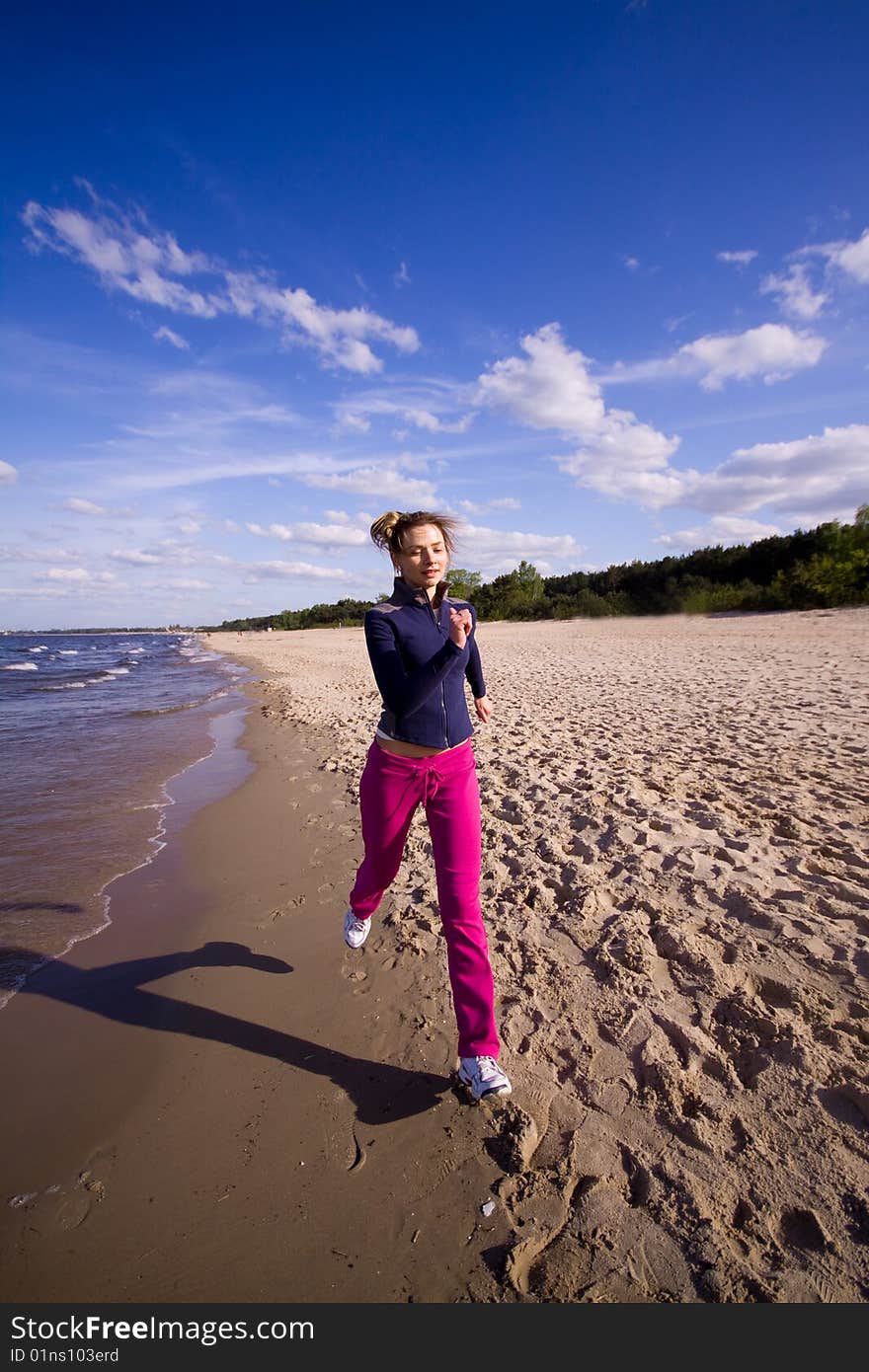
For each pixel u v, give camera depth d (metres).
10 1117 2.04
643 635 24.00
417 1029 2.36
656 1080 1.97
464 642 1.83
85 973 2.91
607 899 3.10
